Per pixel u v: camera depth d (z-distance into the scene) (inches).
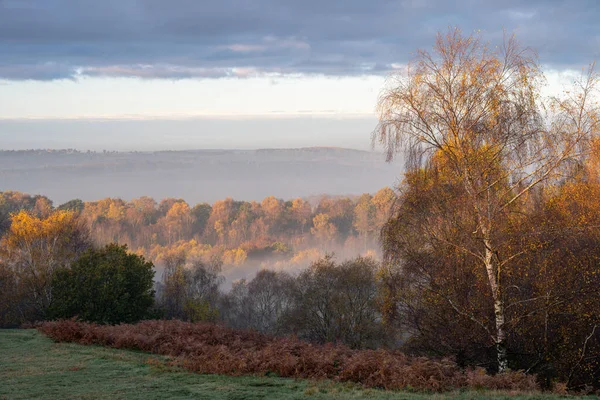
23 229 1806.1
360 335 1454.2
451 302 766.5
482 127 732.0
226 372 611.8
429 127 748.0
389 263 841.5
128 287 1512.1
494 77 729.6
